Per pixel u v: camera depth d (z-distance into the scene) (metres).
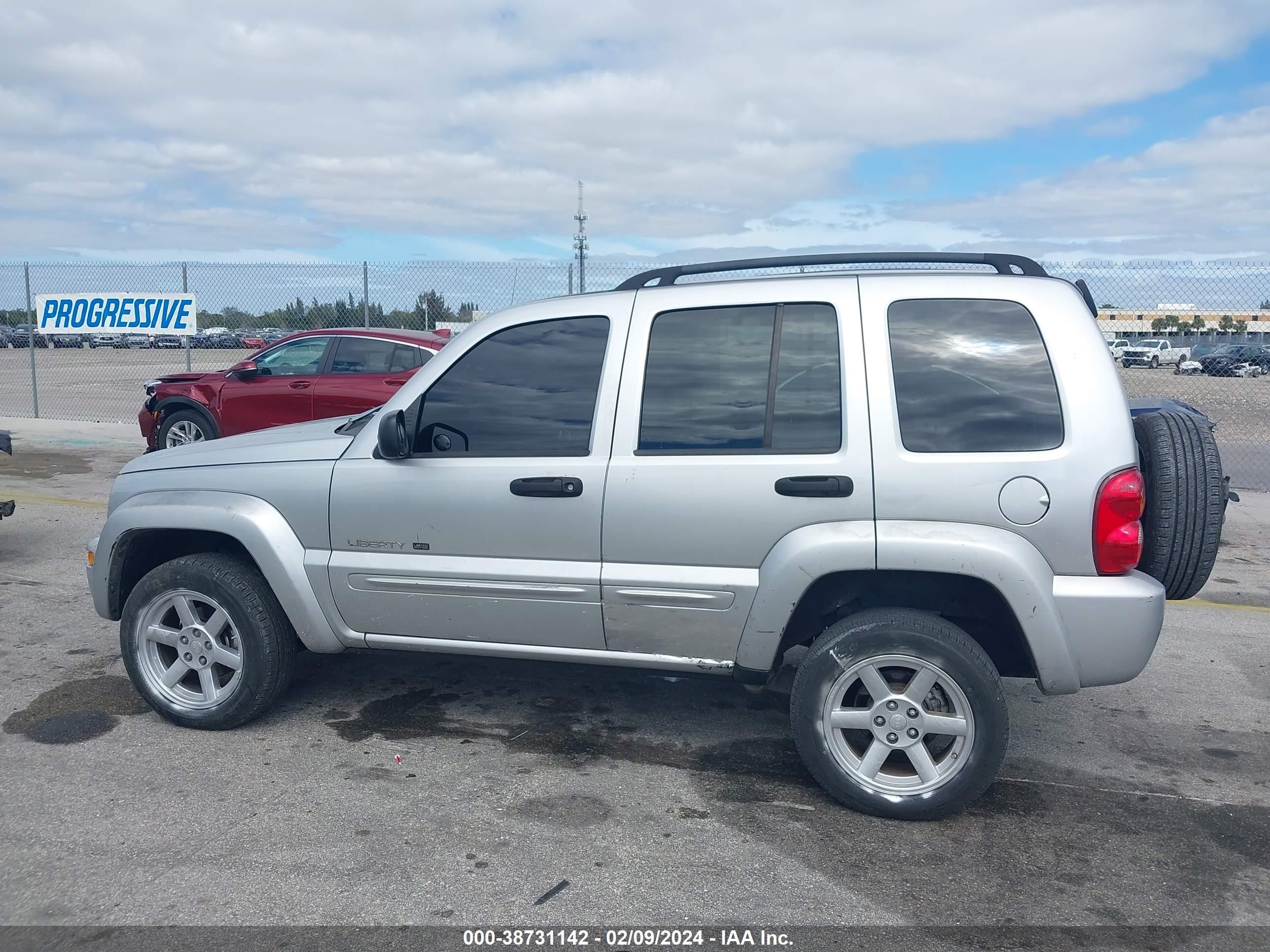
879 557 3.39
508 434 3.87
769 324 3.63
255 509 4.11
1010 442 3.37
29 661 5.07
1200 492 3.54
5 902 2.97
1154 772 4.02
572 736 4.28
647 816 3.57
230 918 2.90
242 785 3.75
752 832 3.47
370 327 13.25
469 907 2.98
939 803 3.49
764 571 3.53
